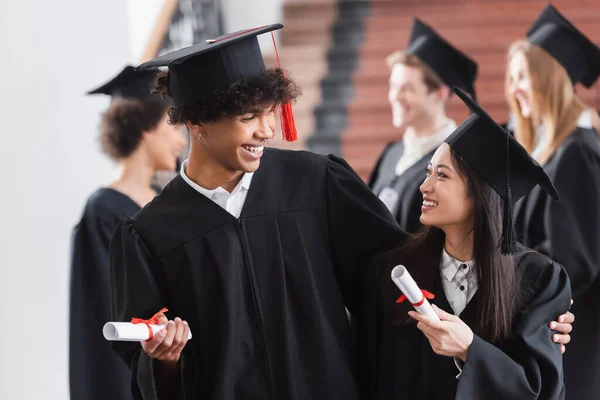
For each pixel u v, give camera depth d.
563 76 4.67
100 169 5.88
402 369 2.99
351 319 3.42
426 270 3.03
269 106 2.81
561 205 4.44
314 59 9.20
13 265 4.87
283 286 3.02
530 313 2.89
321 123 8.57
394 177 5.29
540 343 2.87
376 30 9.50
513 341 2.89
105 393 4.41
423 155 5.23
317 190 3.17
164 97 3.09
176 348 2.75
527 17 9.19
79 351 4.41
